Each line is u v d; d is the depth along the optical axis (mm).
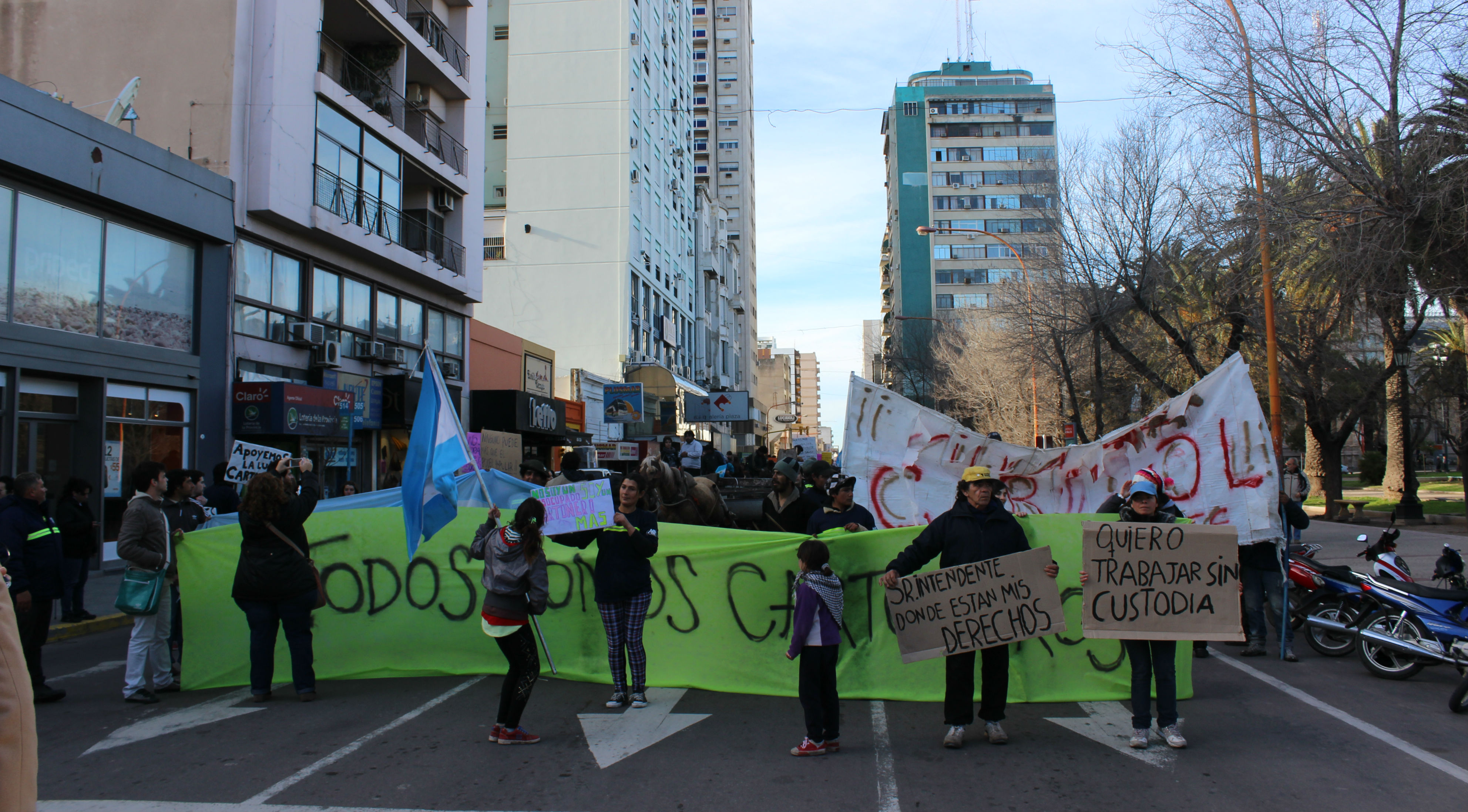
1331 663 8203
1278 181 15148
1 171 12484
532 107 40031
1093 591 5719
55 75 17406
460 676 7539
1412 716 6387
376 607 7609
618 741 5781
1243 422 8562
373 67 21766
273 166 17188
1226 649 8953
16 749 1968
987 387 43906
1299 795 4785
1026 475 9047
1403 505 23672
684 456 17094
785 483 9016
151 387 15125
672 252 50500
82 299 13898
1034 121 99000
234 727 6172
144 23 17250
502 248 39562
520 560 5734
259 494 6723
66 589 10305
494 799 4785
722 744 5707
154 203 14828
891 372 65562
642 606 6582
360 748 5668
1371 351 29688
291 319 18578
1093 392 25031
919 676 6855
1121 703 6746
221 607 7418
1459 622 7305
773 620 7082
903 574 5809
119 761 5445
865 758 5426
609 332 38719
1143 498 5832
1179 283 21062
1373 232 14094
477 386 27344
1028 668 6836
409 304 23547
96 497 13977
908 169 99562
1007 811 4582
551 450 31219
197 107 16938
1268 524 8281
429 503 6871
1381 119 14242
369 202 20859
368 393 20906
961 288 96938
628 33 39875
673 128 51219
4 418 12680
